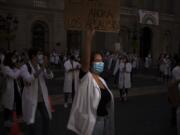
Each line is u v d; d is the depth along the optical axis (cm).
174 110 871
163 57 2617
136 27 4209
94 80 460
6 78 867
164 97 1530
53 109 1122
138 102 1355
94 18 646
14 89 868
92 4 642
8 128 838
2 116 991
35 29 3416
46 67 702
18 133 714
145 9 4347
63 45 3581
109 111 473
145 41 4425
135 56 3641
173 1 4738
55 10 3516
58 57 3195
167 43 4662
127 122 933
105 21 658
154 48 4466
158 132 819
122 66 1405
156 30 4491
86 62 464
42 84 689
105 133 472
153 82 2366
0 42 3080
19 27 3241
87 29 478
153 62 4350
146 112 1102
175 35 4744
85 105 456
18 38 3231
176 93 589
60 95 1564
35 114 682
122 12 4094
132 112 1101
